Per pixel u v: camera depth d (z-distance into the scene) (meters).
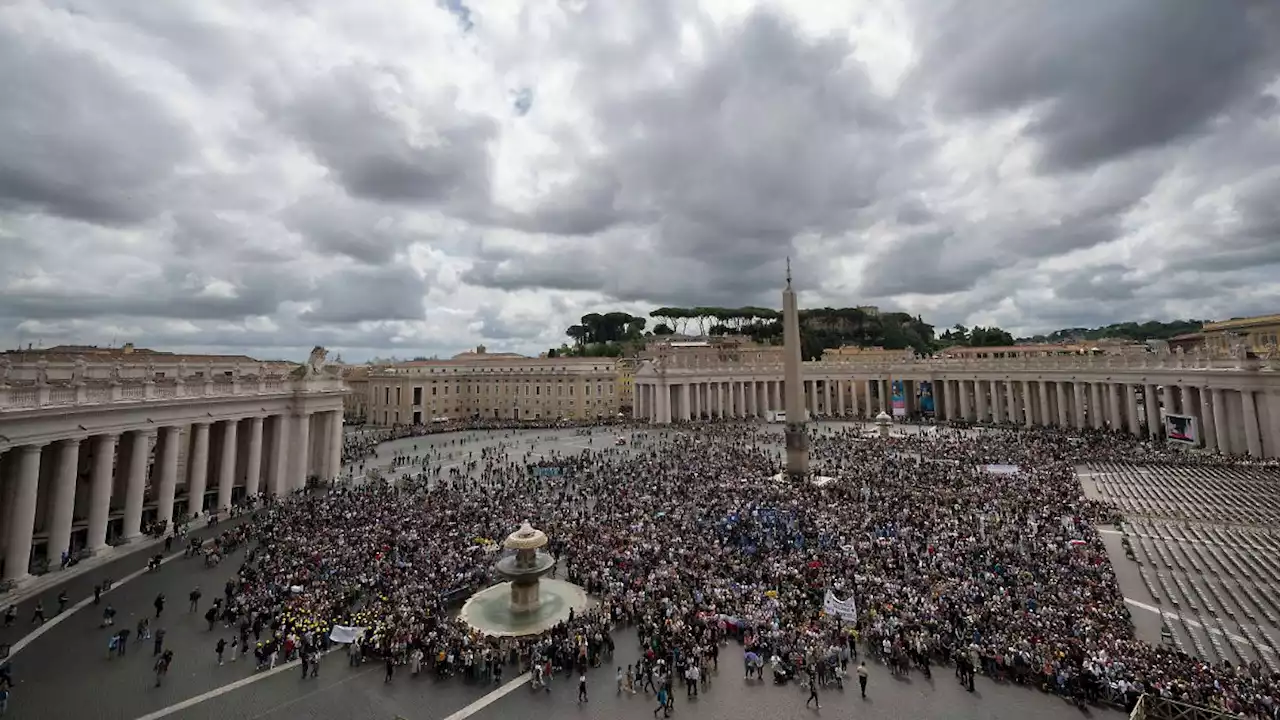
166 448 41.25
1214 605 26.53
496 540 36.19
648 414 115.31
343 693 21.58
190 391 42.72
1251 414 59.28
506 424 110.31
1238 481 46.84
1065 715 19.53
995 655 22.08
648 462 62.25
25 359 49.50
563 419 120.19
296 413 53.41
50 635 25.69
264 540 36.62
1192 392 71.31
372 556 32.94
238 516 45.31
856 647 24.38
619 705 20.95
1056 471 52.66
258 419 49.69
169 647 24.69
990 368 99.19
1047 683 20.95
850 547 32.81
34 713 20.06
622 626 26.91
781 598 27.55
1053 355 95.88
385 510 42.94
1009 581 28.11
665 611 26.02
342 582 29.50
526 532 27.94
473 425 108.88
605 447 78.75
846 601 25.19
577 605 28.55
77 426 33.91
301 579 29.66
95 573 33.06
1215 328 104.88
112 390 36.44
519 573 27.12
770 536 35.41
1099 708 19.88
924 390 107.94
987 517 38.28
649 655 22.58
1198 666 20.36
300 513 42.84
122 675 22.48
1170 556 32.16
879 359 133.25
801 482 50.28
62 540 33.44
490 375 130.88
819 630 24.30
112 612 26.73
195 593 28.33
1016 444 69.00
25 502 31.14
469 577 30.56
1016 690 21.16
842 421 103.81
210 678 22.41
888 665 23.06
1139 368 75.50
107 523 36.53
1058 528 35.91
